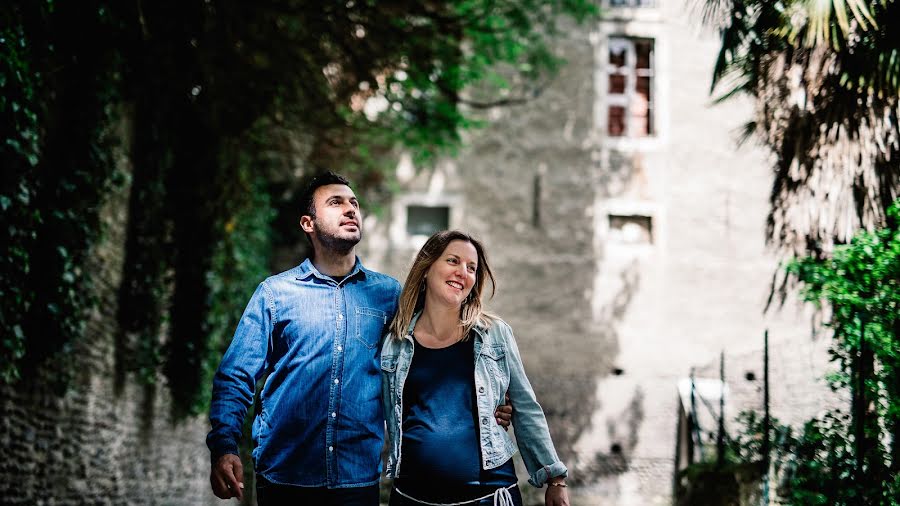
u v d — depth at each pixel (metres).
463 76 11.91
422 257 3.42
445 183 16.52
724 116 16.53
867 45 5.40
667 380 16.05
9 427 6.01
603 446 15.87
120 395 8.48
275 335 3.46
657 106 16.58
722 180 16.42
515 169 16.55
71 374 7.01
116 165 7.84
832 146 5.94
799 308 6.81
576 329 16.17
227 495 3.17
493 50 12.53
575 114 16.62
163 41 8.03
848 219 6.03
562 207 16.48
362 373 3.42
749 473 8.07
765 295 16.14
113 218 7.98
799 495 6.14
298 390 3.38
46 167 6.47
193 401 10.57
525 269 16.34
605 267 16.31
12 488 6.09
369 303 3.52
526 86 16.62
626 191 16.45
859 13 4.95
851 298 5.81
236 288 11.91
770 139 6.35
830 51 5.67
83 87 6.91
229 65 8.77
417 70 9.95
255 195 13.33
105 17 6.90
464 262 3.38
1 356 5.46
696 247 16.31
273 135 12.69
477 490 3.24
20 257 5.60
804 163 6.10
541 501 14.05
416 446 3.26
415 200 16.48
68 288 6.64
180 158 9.71
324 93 10.09
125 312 8.55
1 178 5.39
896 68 5.30
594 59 16.73
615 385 16.03
